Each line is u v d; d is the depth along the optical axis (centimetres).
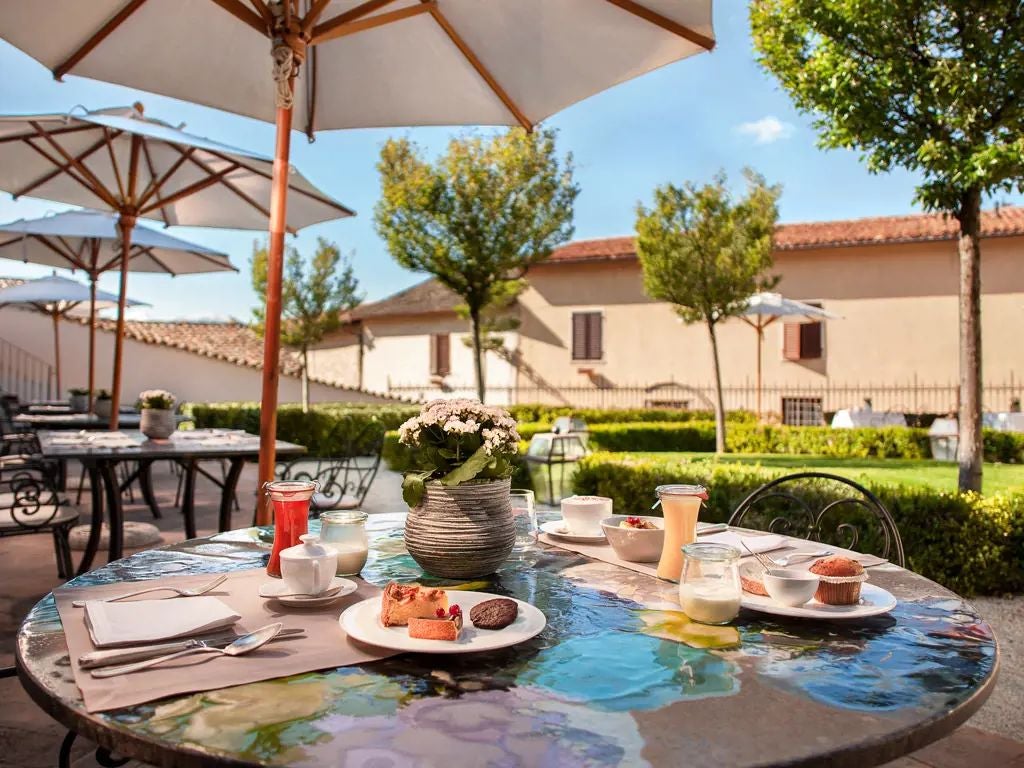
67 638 131
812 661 127
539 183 1271
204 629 134
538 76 335
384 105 377
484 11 309
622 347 1725
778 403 1608
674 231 1156
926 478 836
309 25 291
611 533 199
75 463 1145
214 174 551
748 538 223
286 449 479
